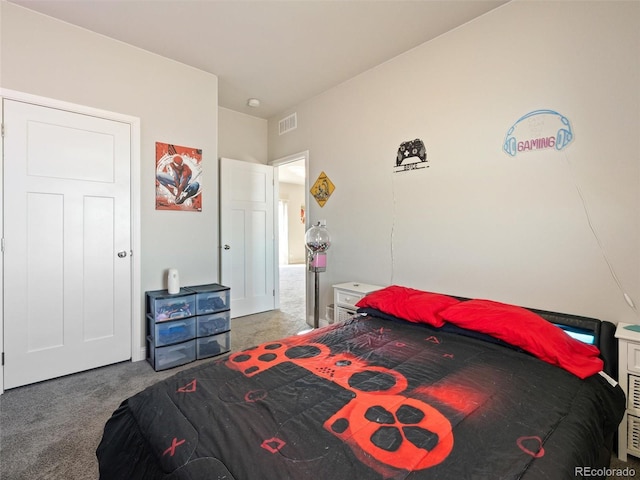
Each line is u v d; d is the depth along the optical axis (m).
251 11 2.16
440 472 0.79
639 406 1.44
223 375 1.31
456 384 1.23
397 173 2.72
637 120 1.61
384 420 1.00
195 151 2.95
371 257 2.95
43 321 2.24
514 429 0.97
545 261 1.91
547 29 1.88
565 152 1.83
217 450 0.87
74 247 2.35
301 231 10.37
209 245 3.06
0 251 2.07
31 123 2.17
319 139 3.48
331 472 0.78
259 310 4.17
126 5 2.10
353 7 2.11
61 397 2.05
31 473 1.42
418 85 2.55
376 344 1.68
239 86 3.30
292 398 1.12
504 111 2.07
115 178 2.51
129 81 2.57
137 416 1.11
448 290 2.39
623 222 1.66
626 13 1.62
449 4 2.07
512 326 1.59
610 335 1.60
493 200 2.13
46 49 2.21
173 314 2.58
